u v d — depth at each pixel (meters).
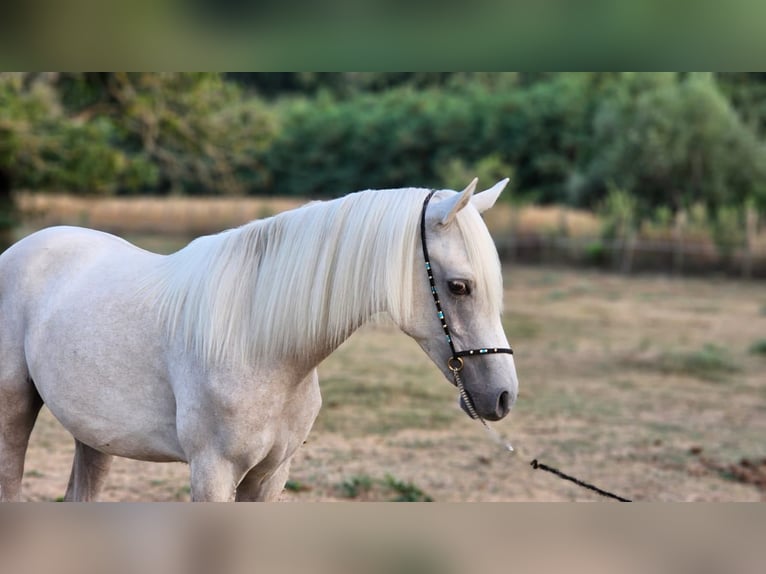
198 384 2.61
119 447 2.87
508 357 2.52
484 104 33.12
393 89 39.00
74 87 13.95
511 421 6.91
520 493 5.02
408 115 34.94
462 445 6.07
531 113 31.66
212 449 2.62
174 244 22.05
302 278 2.59
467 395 2.53
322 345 2.62
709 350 10.17
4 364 3.10
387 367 8.93
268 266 2.65
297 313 2.58
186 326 2.66
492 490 5.05
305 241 2.62
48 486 4.70
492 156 28.64
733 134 23.61
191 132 14.83
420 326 2.56
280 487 2.91
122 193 33.59
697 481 5.41
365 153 34.97
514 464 5.65
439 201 2.56
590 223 21.75
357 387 7.80
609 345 10.85
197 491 2.62
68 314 2.93
